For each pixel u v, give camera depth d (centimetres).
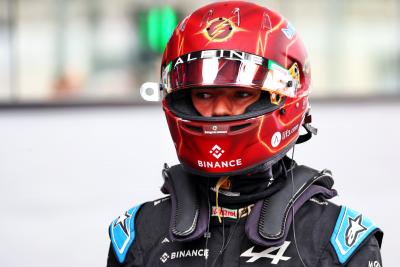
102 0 1134
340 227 462
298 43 505
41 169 1020
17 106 1062
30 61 1130
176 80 480
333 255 452
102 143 1041
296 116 498
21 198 1008
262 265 455
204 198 482
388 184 1027
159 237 487
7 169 1018
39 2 1127
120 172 1024
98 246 991
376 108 1093
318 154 1045
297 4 1152
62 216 1001
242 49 473
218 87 473
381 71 1165
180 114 485
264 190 475
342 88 1163
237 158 473
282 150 489
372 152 1048
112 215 1002
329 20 1158
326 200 489
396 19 1164
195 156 479
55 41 1131
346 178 1031
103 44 1139
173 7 1133
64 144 1034
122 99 1084
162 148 1040
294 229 463
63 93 1130
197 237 464
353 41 1163
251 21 486
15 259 984
